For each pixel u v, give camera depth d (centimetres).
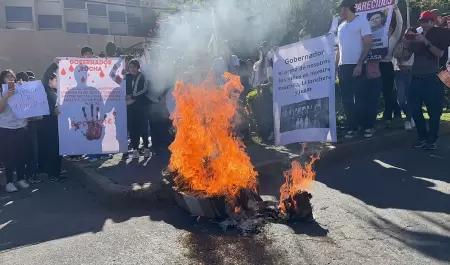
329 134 654
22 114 681
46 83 741
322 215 488
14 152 691
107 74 757
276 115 709
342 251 396
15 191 681
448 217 462
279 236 437
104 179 638
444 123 868
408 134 808
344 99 778
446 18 867
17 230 504
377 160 701
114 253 421
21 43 1967
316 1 1160
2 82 692
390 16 741
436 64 704
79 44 2111
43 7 2769
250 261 384
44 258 420
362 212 491
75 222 521
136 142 813
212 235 451
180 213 532
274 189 601
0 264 412
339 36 757
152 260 400
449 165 646
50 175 738
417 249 393
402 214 477
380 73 774
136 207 566
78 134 751
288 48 681
